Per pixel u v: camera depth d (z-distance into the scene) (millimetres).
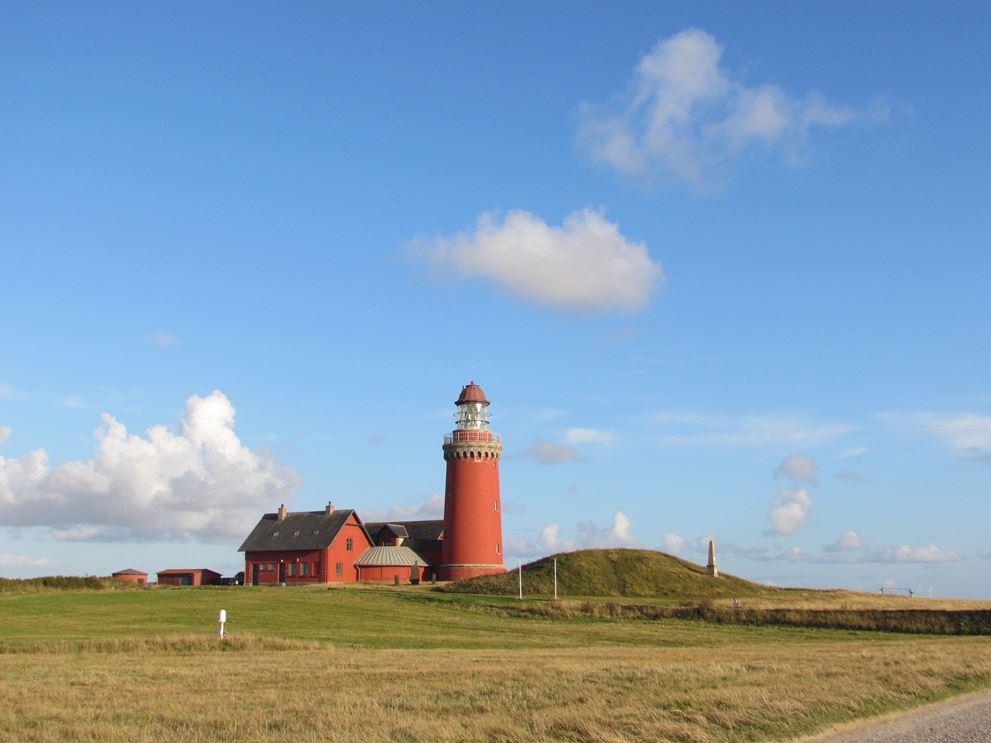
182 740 20016
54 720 22312
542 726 21781
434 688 27938
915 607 82000
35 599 80125
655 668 33500
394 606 77812
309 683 29312
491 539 107000
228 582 131750
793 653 44125
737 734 22203
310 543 115938
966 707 27797
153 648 42438
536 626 66562
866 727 24188
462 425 110000
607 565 103750
